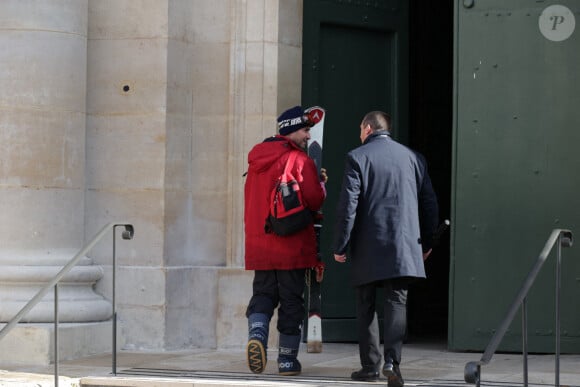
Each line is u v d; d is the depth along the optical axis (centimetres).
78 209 1226
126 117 1236
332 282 1287
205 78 1255
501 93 1211
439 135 1667
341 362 1136
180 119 1244
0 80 1193
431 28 1648
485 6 1217
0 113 1191
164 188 1225
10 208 1190
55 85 1204
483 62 1217
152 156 1228
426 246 1000
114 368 1038
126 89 1236
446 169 1683
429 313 1644
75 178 1223
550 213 1194
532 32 1204
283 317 1038
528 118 1203
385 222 962
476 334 1215
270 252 1027
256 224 1038
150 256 1225
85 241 1237
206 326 1239
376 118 999
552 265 1190
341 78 1298
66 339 1152
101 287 1237
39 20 1202
